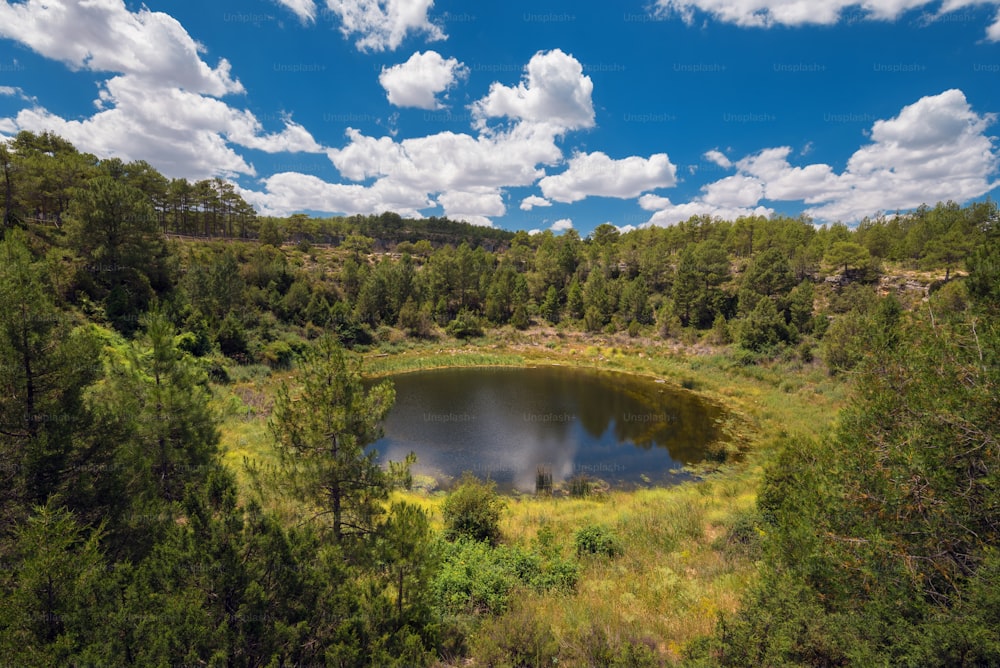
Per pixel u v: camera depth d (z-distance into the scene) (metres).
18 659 4.30
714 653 6.07
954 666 4.27
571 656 7.17
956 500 5.52
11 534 6.35
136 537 7.39
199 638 4.82
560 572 10.71
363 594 6.69
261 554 5.78
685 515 15.34
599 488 21.08
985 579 4.77
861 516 6.46
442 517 15.09
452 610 8.46
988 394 5.56
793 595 6.03
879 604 5.32
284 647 5.37
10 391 6.99
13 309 6.92
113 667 4.45
